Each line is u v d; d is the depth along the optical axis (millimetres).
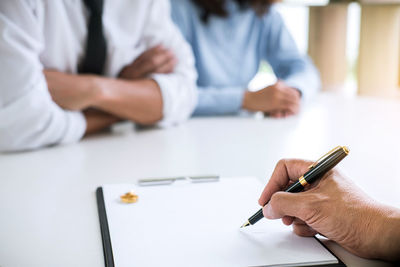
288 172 586
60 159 949
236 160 927
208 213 632
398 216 493
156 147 1045
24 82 999
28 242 565
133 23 1244
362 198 520
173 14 1712
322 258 511
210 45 1754
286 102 1410
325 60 1971
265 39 1828
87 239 573
